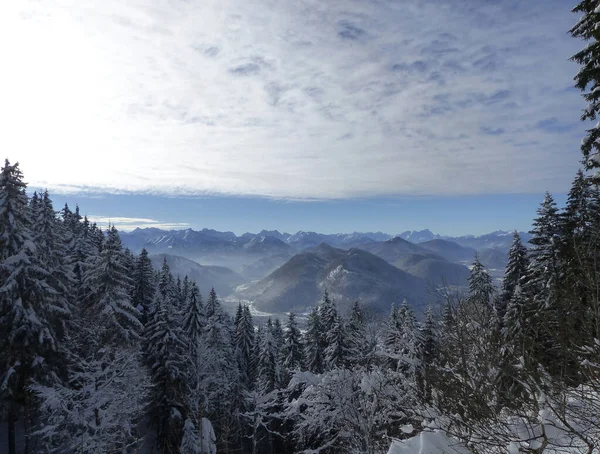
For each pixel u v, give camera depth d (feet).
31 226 75.56
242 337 142.20
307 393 42.93
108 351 65.98
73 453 57.57
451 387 16.71
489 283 70.08
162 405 82.84
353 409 37.65
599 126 39.99
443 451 16.31
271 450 102.12
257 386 106.93
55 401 56.34
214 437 73.97
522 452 13.47
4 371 63.05
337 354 74.90
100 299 80.28
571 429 12.32
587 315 13.24
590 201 44.70
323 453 46.78
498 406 15.25
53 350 67.82
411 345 28.17
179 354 89.04
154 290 131.03
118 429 62.59
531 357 14.42
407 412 26.86
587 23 40.73
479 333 16.49
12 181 67.05
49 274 69.46
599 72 39.73
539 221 60.59
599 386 12.60
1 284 65.67
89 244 142.10
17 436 80.74
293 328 129.59
